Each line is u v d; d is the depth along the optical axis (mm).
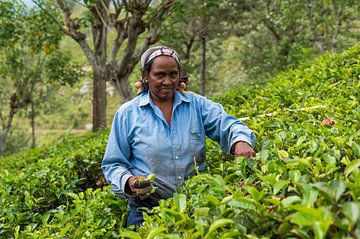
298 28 23016
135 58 10883
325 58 8656
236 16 22219
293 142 3365
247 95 7895
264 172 2586
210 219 2066
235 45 28984
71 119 52906
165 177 3414
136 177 3199
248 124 4594
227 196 2336
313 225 1545
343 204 1597
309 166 2273
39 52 19094
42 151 12297
